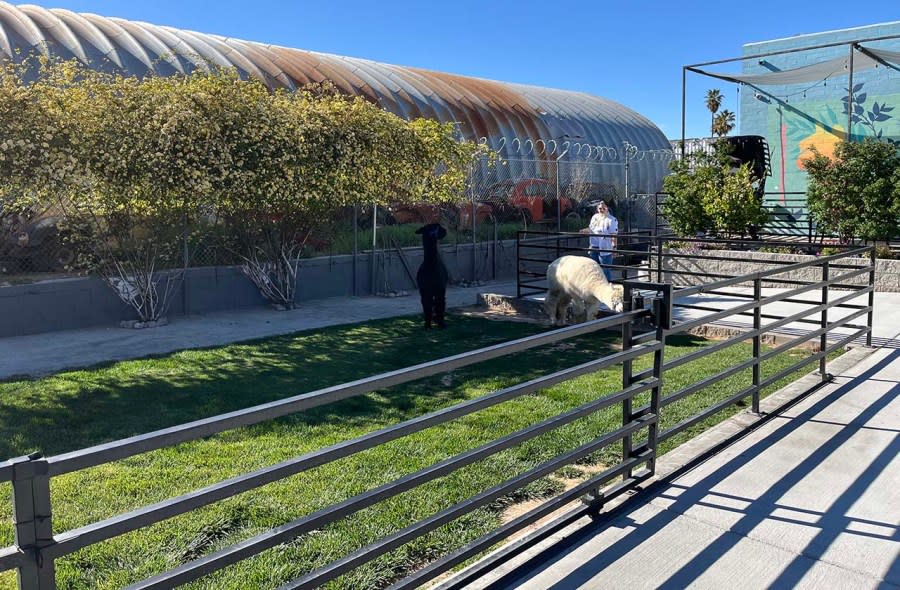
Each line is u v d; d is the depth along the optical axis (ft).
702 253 50.62
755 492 14.82
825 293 23.22
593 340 32.60
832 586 11.32
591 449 13.30
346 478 16.31
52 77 33.24
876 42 64.44
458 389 24.21
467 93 70.13
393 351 30.89
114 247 36.78
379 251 50.62
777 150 71.92
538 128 72.64
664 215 57.57
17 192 32.45
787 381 24.14
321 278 47.73
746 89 73.31
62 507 14.93
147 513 7.54
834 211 47.73
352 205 47.01
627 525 13.39
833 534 12.99
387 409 21.89
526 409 21.61
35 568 6.73
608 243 47.16
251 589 11.67
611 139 81.56
